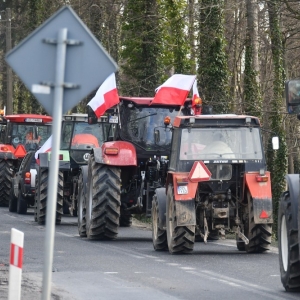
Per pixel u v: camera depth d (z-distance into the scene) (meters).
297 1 87.12
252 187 46.78
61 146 76.19
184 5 110.88
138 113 58.91
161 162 57.28
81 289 33.59
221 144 47.75
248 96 99.31
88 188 58.50
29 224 72.31
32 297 31.33
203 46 97.69
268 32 102.69
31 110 174.25
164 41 112.94
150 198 57.12
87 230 57.88
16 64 21.78
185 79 58.50
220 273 38.66
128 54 113.94
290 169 124.94
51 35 21.86
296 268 32.00
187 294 32.31
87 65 21.98
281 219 33.50
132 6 113.19
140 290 33.38
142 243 55.66
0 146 98.75
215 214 46.84
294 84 29.98
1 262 43.16
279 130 100.81
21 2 173.38
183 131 47.75
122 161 56.06
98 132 77.75
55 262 43.28
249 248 47.88
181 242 46.62
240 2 102.25
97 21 134.12
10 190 91.88
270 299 30.92
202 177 46.16
